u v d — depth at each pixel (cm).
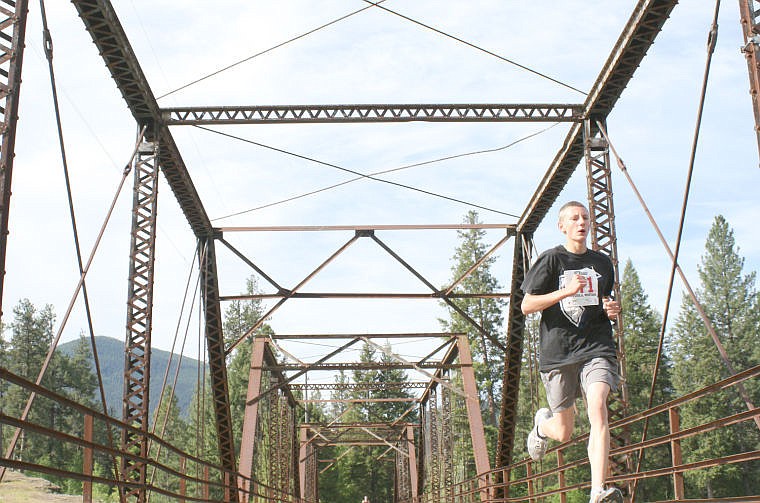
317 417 11069
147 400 1714
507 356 2755
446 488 4134
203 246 2527
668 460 6525
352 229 2528
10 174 986
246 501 2628
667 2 1572
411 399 5000
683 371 6925
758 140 827
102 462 9406
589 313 613
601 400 584
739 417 714
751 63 837
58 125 1248
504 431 2825
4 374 561
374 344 3269
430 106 1950
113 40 1609
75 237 1312
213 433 9244
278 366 3338
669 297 1353
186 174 2130
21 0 1027
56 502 2723
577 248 631
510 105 1947
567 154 2100
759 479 6294
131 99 1808
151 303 1775
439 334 3434
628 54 1723
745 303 7306
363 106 1927
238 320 10981
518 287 2678
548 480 6888
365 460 10781
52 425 9612
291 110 1934
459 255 8875
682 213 1286
